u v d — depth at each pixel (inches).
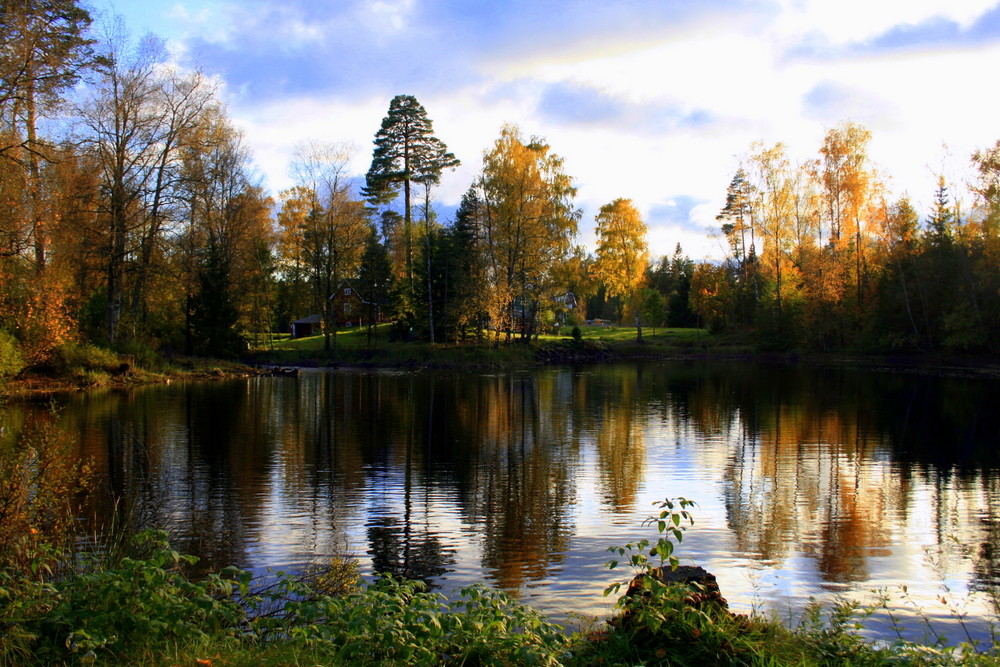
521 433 716.0
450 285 1966.0
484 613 186.5
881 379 1371.8
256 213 1652.3
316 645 171.8
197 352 1587.1
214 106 1267.2
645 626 184.4
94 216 1167.6
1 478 252.5
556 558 343.3
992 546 372.5
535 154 1781.5
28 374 1034.7
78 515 391.5
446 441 665.0
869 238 1963.6
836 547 369.4
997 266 1592.0
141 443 612.1
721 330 2549.2
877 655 183.5
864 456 607.2
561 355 1962.4
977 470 553.9
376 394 1069.8
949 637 257.9
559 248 1833.2
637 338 2399.1
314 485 486.6
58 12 853.8
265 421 773.3
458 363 1728.6
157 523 390.9
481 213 1871.3
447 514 421.1
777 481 514.6
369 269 2146.9
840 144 1915.6
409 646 164.6
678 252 4087.1
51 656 163.5
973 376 1433.3
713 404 967.0
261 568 322.7
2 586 190.9
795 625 263.7
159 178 1239.5
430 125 1862.7
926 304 1777.8
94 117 1151.6
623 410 901.8
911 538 385.7
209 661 159.8
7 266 958.4
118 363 1147.3
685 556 354.3
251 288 1802.4
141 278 1315.2
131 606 179.5
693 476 529.0
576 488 489.1
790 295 2182.6
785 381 1334.9
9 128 865.5
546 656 167.3
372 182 1877.5
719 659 174.6
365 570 324.5
